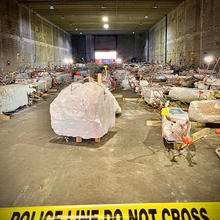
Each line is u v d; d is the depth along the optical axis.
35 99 8.36
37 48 20.06
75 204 2.27
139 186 2.58
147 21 25.36
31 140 4.19
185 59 16.67
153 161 3.23
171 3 17.64
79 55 37.22
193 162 3.19
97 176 2.82
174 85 8.41
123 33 35.09
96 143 3.97
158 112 6.34
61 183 2.68
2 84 8.45
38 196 2.42
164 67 15.04
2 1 13.02
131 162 3.21
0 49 12.80
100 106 3.81
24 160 3.32
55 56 26.72
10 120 5.74
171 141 3.72
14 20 14.91
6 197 2.42
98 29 30.62
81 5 17.53
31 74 12.06
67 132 3.91
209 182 2.66
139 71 13.69
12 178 2.81
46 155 3.49
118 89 11.53
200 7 13.56
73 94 3.81
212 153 3.48
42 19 21.61
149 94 7.08
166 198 2.35
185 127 3.57
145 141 4.05
